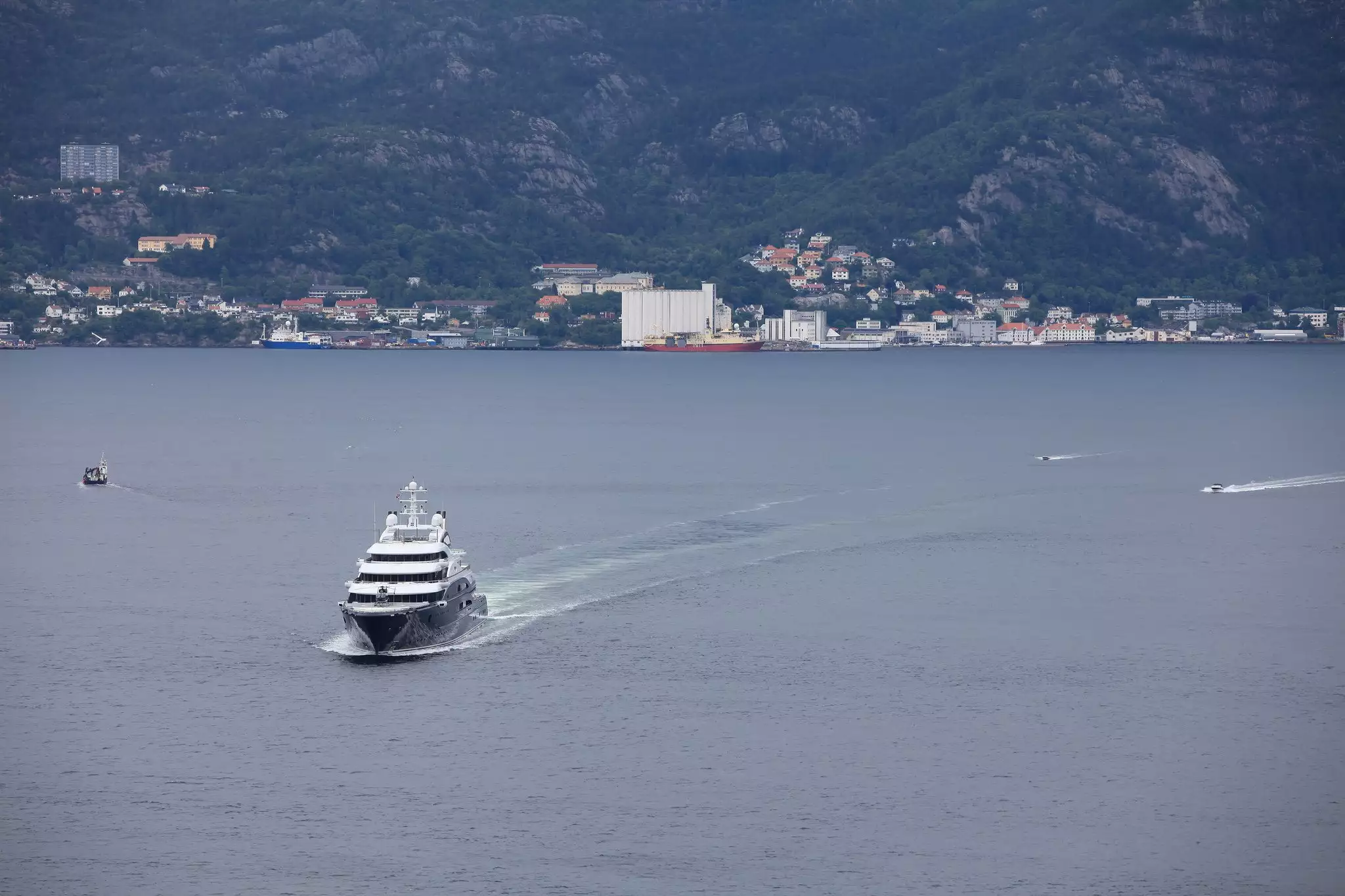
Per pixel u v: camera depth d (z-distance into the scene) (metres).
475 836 157.25
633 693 194.62
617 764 173.25
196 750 176.88
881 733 181.88
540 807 163.12
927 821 160.25
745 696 193.88
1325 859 152.50
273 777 170.00
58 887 148.25
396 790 166.75
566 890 147.50
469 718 186.25
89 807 163.25
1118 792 166.38
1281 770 171.50
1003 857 153.12
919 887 148.00
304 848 155.00
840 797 165.12
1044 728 183.25
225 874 150.38
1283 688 197.12
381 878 149.50
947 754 175.88
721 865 151.62
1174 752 176.25
